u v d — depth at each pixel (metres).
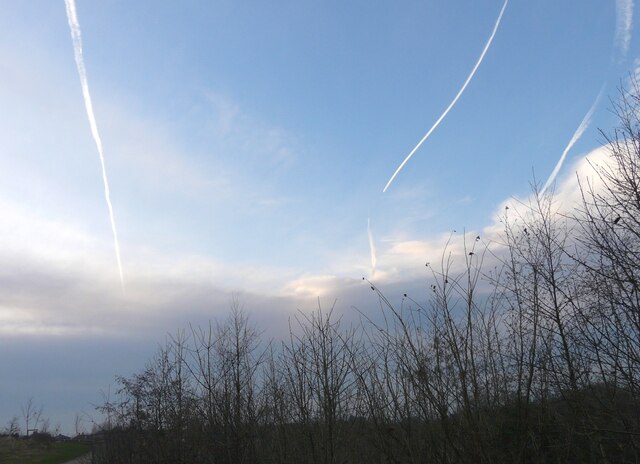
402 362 9.32
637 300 9.30
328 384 13.66
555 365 9.70
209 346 18.89
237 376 18.08
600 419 9.58
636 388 9.29
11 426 77.81
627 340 9.45
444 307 9.20
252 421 17.30
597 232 10.01
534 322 8.93
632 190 9.75
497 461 8.42
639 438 9.20
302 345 14.78
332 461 12.87
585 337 9.77
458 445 8.60
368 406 9.74
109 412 24.69
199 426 18.86
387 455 9.30
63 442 73.56
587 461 9.42
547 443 9.02
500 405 8.99
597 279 10.00
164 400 20.94
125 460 23.30
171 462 19.14
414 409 9.18
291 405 15.31
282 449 15.70
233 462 16.98
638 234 9.52
